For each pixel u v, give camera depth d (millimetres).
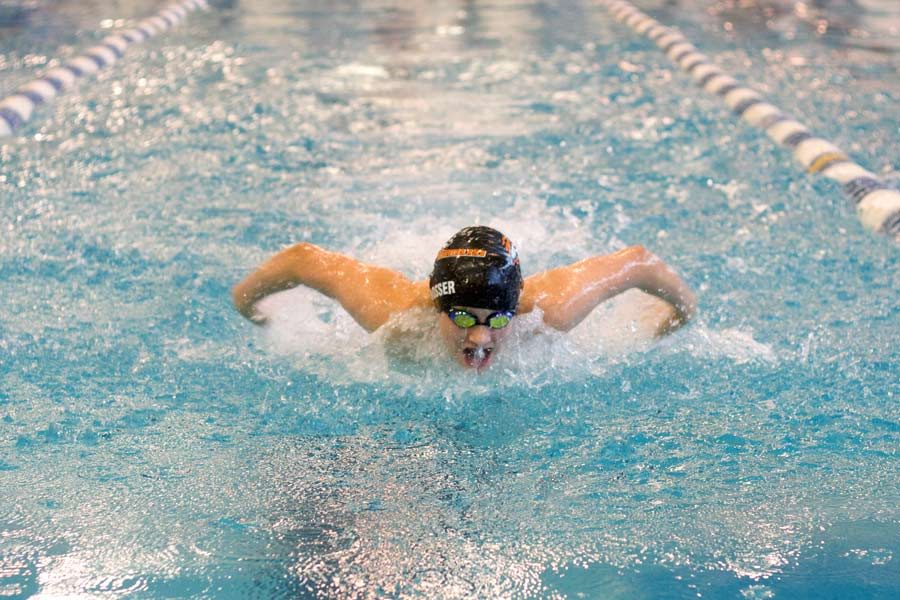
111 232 8055
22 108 11633
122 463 4871
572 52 15273
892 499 4500
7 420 5309
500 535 4238
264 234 8016
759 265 7457
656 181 9391
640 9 19344
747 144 10602
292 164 9852
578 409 5402
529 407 5422
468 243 5145
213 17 19047
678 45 15547
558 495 4566
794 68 14023
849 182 9172
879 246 7855
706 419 5297
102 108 11977
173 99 12352
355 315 5719
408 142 10602
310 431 5188
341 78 13508
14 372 5859
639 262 5863
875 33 16656
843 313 6637
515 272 5129
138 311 6691
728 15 18609
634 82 13328
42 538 4219
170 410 5426
